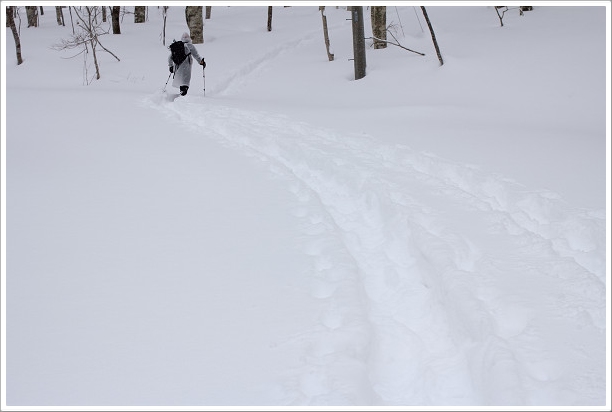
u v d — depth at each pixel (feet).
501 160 23.91
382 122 34.65
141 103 43.50
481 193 20.35
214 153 26.45
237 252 15.52
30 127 32.45
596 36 50.93
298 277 14.06
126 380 10.19
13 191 20.02
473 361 10.88
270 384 10.06
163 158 25.36
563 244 15.35
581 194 19.02
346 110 39.37
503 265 13.99
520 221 17.38
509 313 12.03
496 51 51.52
